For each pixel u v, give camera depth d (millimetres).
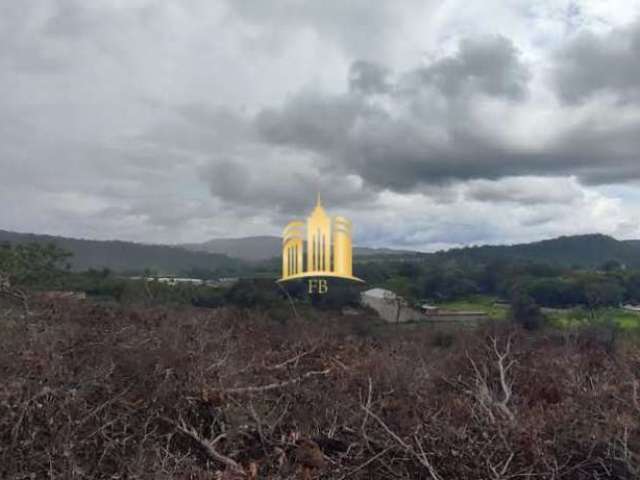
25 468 3410
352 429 4188
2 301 5941
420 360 5922
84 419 3684
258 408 4402
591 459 3914
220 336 5840
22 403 3498
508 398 4832
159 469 3559
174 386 4367
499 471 3613
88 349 4766
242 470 3729
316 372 5168
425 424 3902
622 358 5984
